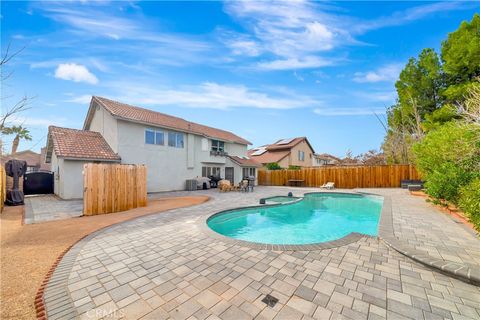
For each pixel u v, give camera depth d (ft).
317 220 31.73
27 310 8.76
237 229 27.37
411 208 28.84
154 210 28.78
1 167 29.12
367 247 15.30
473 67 44.14
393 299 9.25
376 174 63.05
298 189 63.57
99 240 16.94
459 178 23.40
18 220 23.95
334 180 69.26
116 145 45.88
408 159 62.54
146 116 54.39
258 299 9.27
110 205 27.66
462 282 10.61
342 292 9.76
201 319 8.05
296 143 104.88
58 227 20.79
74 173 40.65
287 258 13.44
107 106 47.60
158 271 11.87
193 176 62.08
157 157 52.95
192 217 24.40
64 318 8.22
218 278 11.05
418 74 59.67
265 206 33.78
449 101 50.31
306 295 9.53
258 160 103.40
